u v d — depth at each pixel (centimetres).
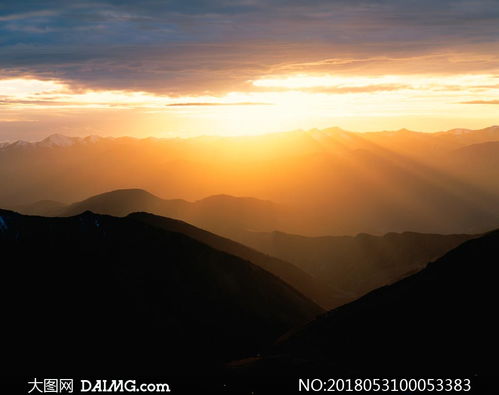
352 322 13512
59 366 13375
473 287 12725
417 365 11075
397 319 12725
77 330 14838
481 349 10888
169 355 15062
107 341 14838
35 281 16125
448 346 11294
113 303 16288
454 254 14525
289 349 13650
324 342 13175
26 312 14925
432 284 13500
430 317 12356
